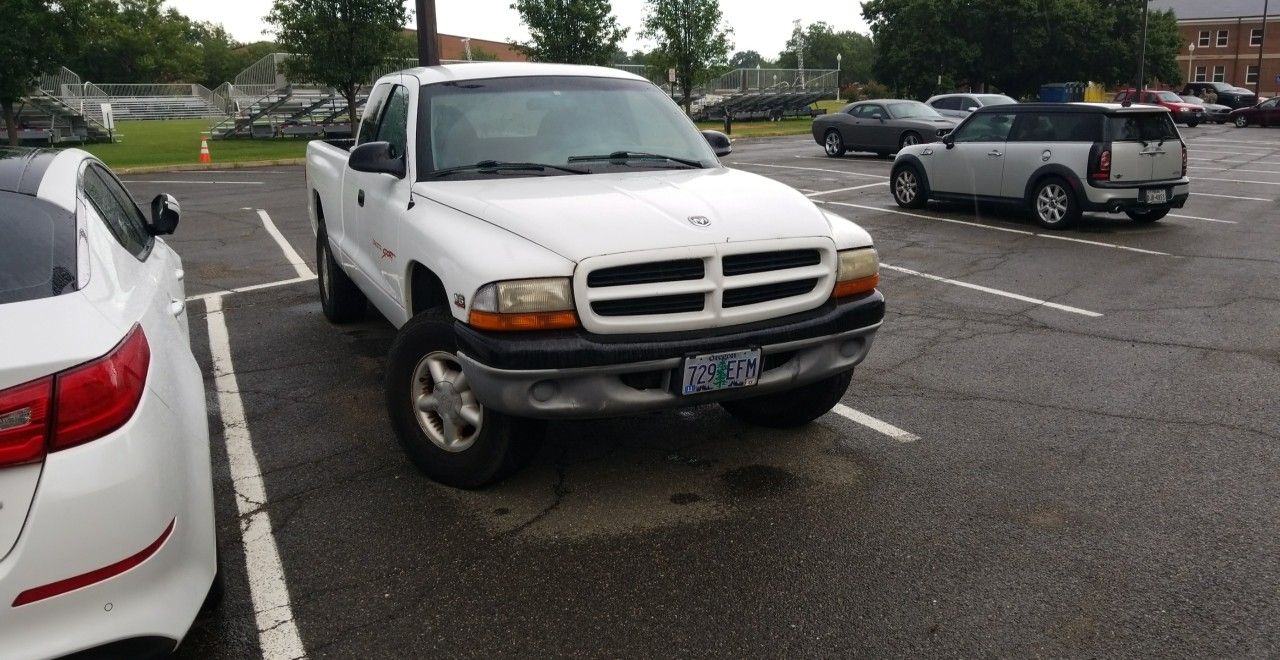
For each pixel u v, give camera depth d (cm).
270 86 3881
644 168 484
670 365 371
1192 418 508
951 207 1457
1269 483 423
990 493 414
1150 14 5653
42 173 326
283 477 436
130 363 246
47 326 239
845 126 2472
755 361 387
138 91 6488
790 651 300
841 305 413
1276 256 998
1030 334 688
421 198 447
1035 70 5297
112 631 234
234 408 530
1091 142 1166
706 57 3350
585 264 360
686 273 378
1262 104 4075
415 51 2889
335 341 669
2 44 2248
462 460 409
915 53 5184
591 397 369
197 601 262
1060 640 304
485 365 363
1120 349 646
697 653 299
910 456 457
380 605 327
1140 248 1062
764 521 388
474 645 304
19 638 224
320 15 2725
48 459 225
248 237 1157
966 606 325
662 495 414
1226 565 351
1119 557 357
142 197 1584
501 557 360
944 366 608
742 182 459
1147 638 305
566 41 2828
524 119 496
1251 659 294
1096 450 463
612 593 334
